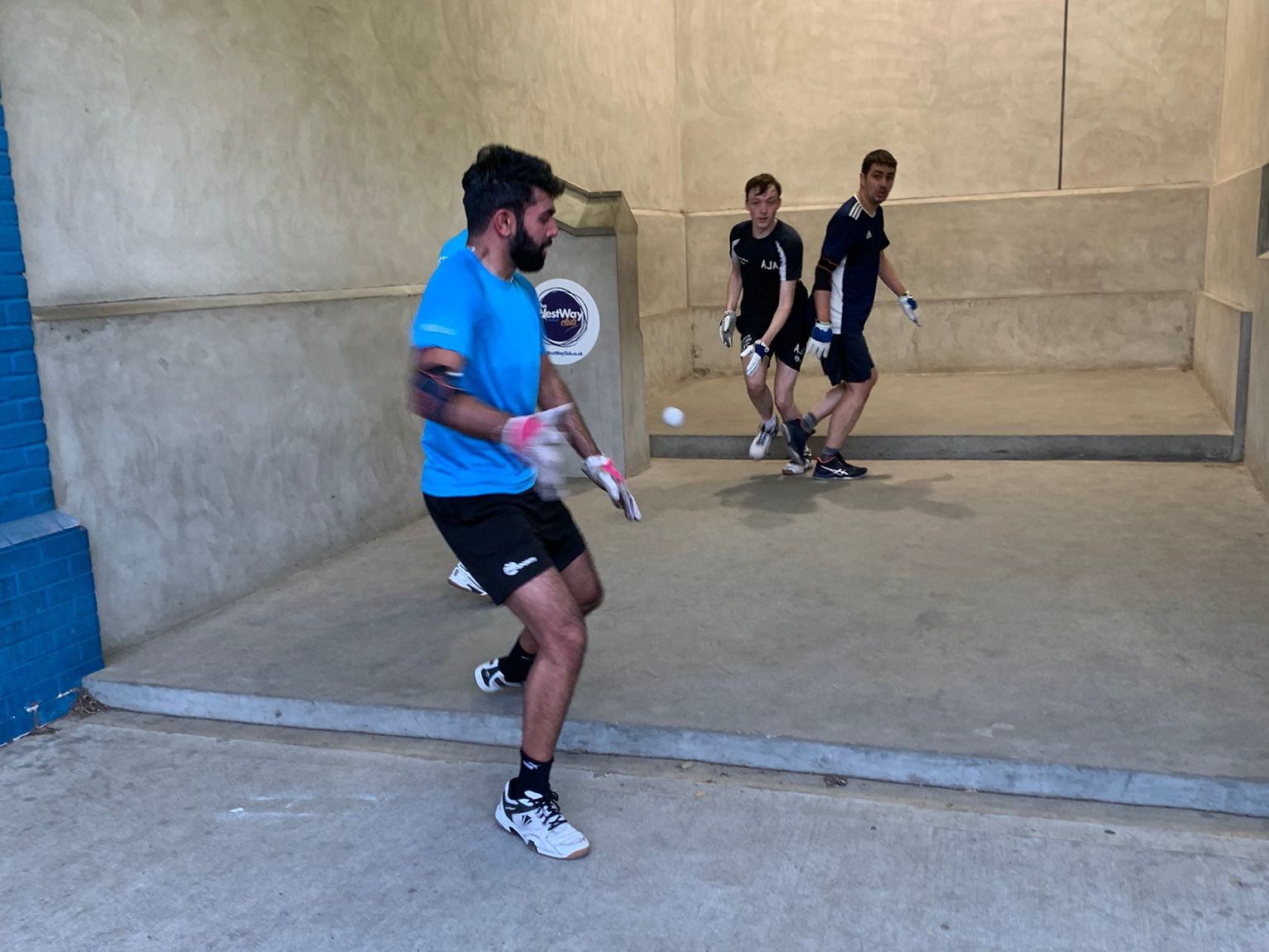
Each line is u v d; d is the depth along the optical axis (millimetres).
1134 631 3980
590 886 2744
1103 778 2990
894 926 2527
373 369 5789
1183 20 9000
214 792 3328
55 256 3998
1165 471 6535
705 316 10586
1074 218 9477
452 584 4906
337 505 5539
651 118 9773
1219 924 2484
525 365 2885
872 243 6180
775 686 3633
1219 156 8875
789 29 10000
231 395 4809
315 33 5340
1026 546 5117
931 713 3383
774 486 6605
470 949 2525
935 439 7160
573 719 3439
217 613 4691
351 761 3494
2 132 3762
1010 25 9445
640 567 5020
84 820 3186
